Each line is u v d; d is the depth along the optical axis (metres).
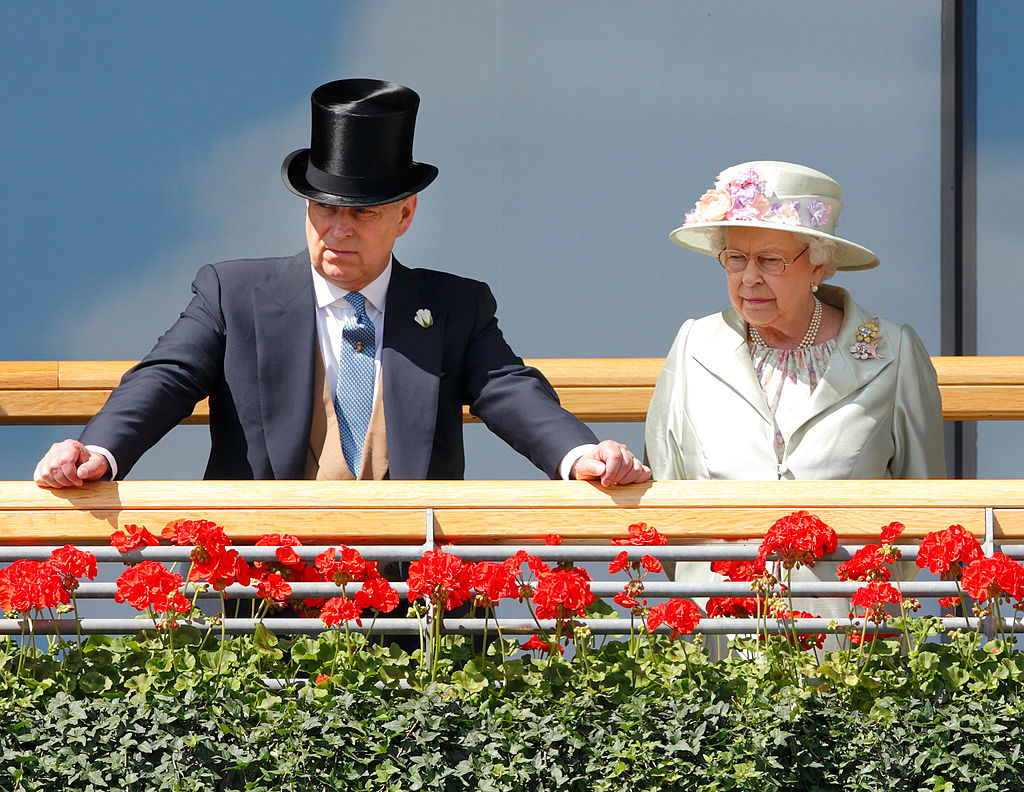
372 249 13.56
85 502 12.38
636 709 11.38
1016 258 23.58
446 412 13.70
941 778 11.34
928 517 12.63
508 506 12.55
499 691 11.60
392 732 11.21
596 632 12.23
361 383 13.69
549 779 11.12
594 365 20.14
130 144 23.52
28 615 12.29
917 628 12.23
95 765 10.98
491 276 23.52
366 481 12.65
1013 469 23.45
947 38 23.53
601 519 12.58
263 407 13.40
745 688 11.74
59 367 19.61
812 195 14.49
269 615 13.17
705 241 15.80
